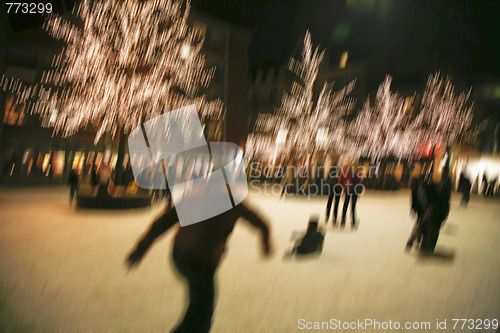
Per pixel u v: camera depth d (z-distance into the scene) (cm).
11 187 2169
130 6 1385
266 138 5078
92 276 511
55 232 839
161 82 1437
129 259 248
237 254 644
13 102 3212
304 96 4450
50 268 548
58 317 374
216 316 383
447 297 461
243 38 4156
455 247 772
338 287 486
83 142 3177
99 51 1850
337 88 5391
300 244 643
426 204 704
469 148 3284
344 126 5141
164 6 1753
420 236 721
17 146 3184
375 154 4412
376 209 1466
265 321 374
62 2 3150
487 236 925
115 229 905
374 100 5206
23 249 660
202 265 247
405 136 4872
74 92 3222
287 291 465
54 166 3138
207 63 3881
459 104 4778
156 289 461
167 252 643
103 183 1264
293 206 1466
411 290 485
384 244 777
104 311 392
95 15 1961
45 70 3278
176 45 2012
